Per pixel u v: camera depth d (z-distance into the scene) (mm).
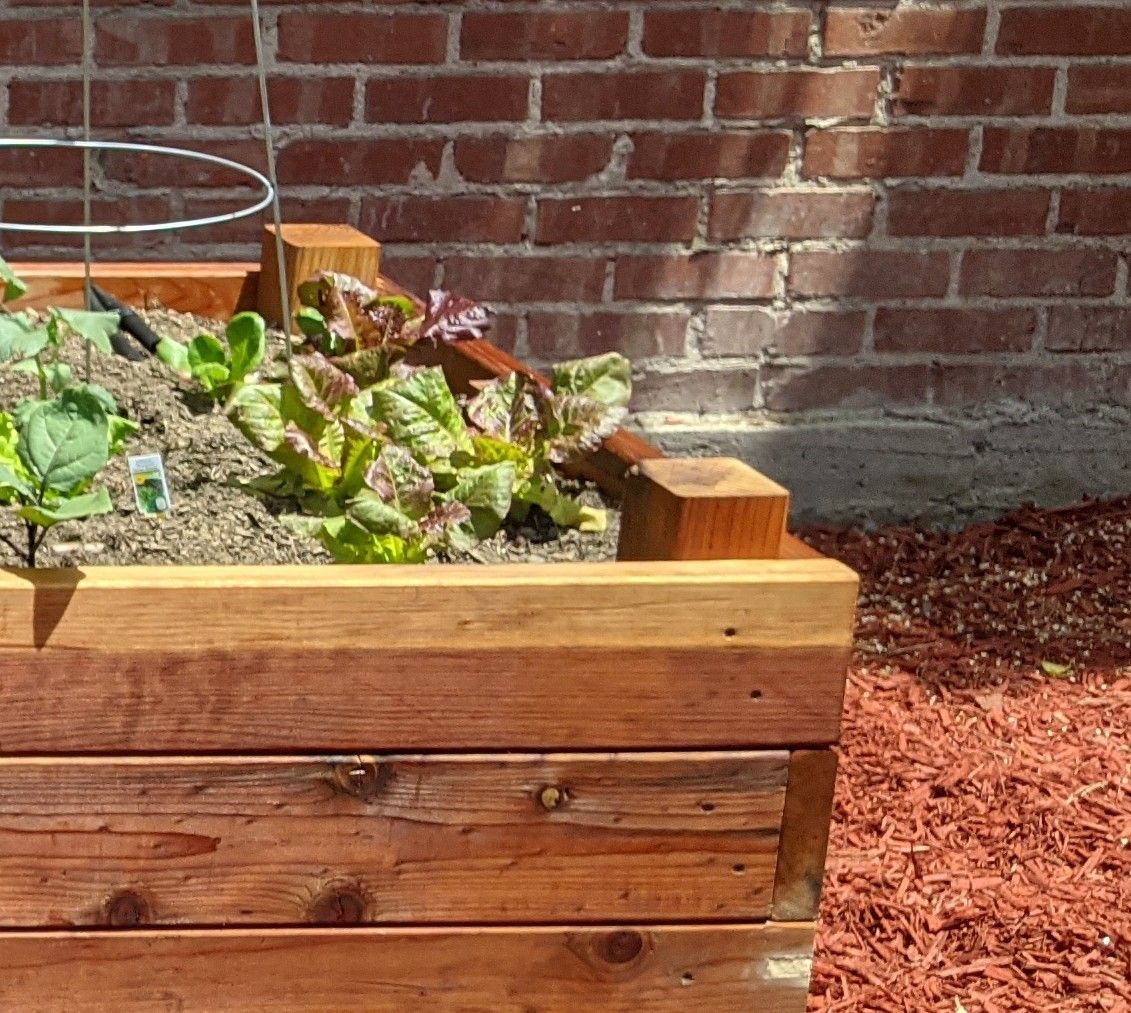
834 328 3643
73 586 1394
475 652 1466
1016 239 3658
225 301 2617
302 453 1882
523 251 3467
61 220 3275
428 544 1750
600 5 3355
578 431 1903
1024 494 3824
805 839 1574
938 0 3477
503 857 1526
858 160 3543
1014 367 3742
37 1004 1508
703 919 1585
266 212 3346
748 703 1523
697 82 3432
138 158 3279
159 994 1521
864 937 2352
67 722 1429
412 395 1905
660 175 3471
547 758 1505
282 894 1506
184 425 2131
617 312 3541
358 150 3354
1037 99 3570
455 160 3391
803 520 3750
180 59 3242
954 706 2992
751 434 3668
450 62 3338
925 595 3453
